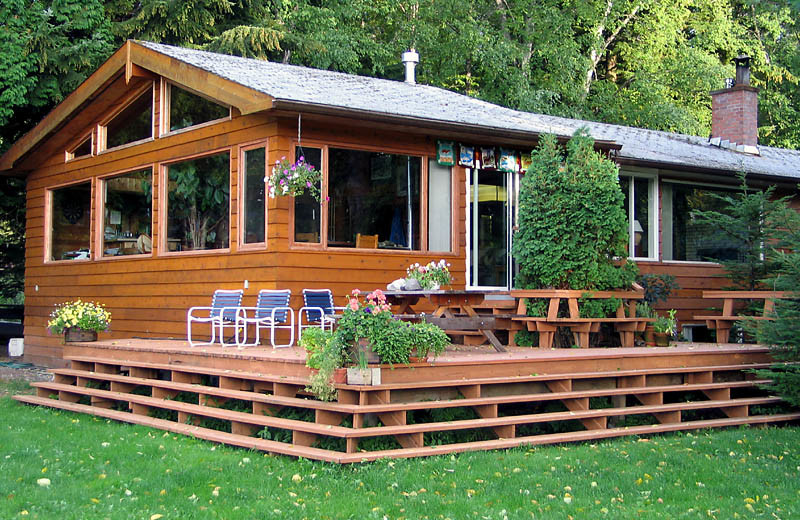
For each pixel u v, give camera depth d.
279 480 6.74
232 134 11.34
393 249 11.51
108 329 13.64
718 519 5.90
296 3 24.14
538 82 27.75
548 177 10.70
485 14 27.50
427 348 7.85
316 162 10.84
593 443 8.37
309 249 10.74
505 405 8.95
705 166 14.40
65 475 7.00
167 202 12.70
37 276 15.80
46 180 15.58
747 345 11.36
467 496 6.31
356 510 5.93
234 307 10.19
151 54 12.14
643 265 14.55
